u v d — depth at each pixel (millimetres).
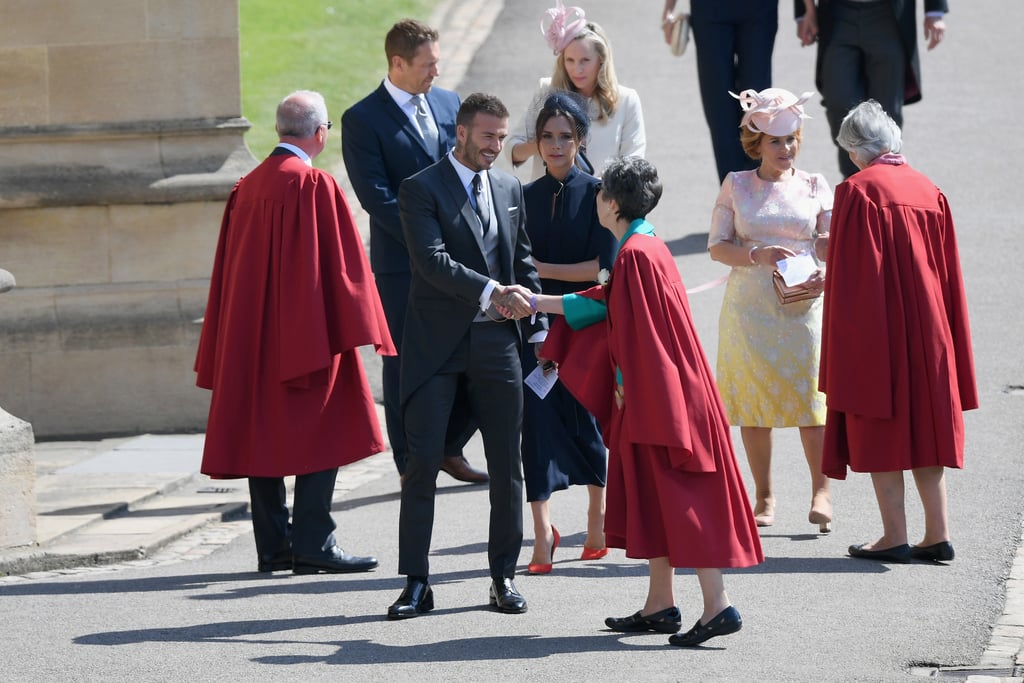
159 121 39219
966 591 23859
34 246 39250
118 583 26406
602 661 20938
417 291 23406
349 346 27000
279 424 27047
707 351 38594
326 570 26875
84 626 23469
